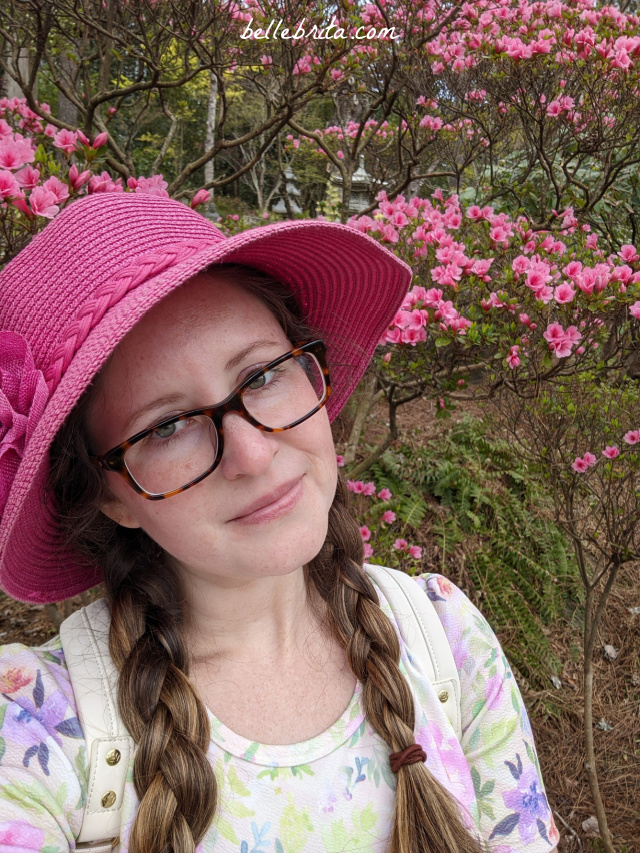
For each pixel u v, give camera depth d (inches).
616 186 165.5
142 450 29.3
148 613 34.1
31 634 124.1
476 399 87.1
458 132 138.9
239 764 32.1
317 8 105.5
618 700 122.0
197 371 28.8
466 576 135.3
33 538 34.1
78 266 29.8
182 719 31.2
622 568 142.1
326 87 113.7
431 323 79.2
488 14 125.9
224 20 113.5
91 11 114.8
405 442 160.6
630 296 77.1
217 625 34.5
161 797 29.1
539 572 133.6
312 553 31.3
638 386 94.1
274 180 499.8
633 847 98.7
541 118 123.3
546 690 120.7
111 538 36.1
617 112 121.3
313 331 39.4
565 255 91.4
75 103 114.8
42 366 30.2
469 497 147.5
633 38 109.5
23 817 27.9
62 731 30.7
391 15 124.1
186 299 29.7
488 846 35.3
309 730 34.0
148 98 139.9
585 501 106.5
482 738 37.1
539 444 100.3
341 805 32.4
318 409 32.0
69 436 30.2
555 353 76.2
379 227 90.4
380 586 41.3
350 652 35.4
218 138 118.0
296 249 34.8
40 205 59.8
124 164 115.3
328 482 32.8
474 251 96.3
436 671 37.6
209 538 29.7
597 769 111.0
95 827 30.2
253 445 28.2
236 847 30.9
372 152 165.5
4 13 106.2
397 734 33.2
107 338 26.1
